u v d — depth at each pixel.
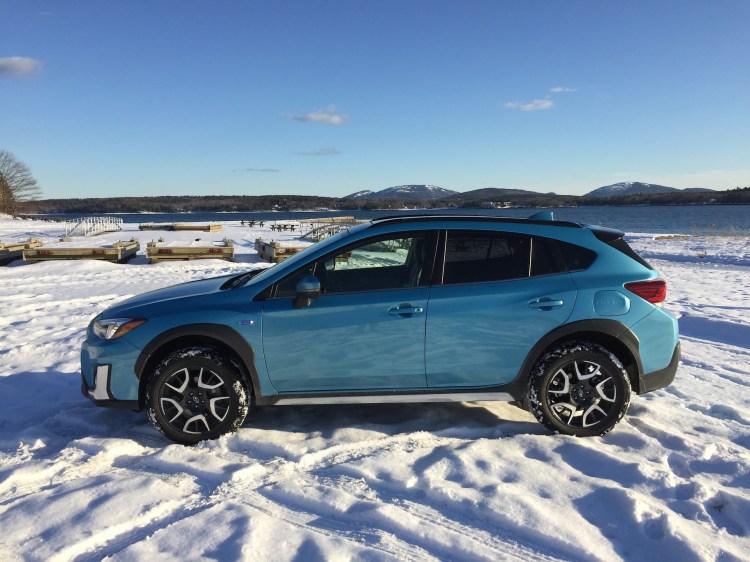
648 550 2.70
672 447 3.82
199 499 3.20
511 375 3.99
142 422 4.47
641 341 3.98
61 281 13.29
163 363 3.91
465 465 3.54
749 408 4.63
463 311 3.91
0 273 14.90
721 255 21.06
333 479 3.43
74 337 7.46
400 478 3.37
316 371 3.96
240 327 3.94
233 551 2.66
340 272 4.11
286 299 4.00
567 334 3.96
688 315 8.37
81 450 3.89
